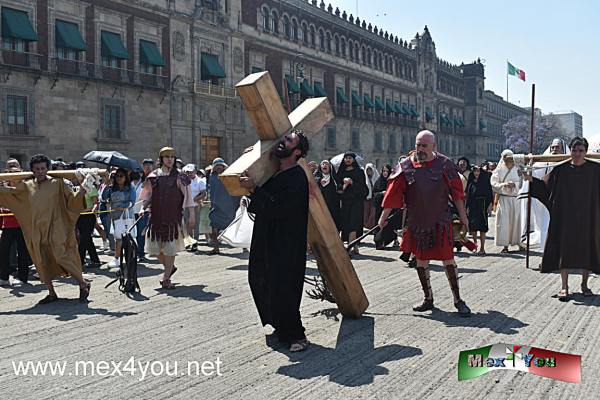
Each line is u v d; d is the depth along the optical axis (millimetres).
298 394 3957
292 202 5023
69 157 30328
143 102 34312
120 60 33219
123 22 33312
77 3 30797
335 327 5789
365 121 60094
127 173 10688
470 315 6207
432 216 6238
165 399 3887
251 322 6023
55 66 29547
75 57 30891
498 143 112562
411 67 72062
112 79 32438
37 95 28859
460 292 7594
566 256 7043
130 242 7852
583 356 4754
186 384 4168
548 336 5355
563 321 5941
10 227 8562
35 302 7230
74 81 30453
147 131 34531
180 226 8109
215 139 39781
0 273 8562
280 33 47375
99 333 5605
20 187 7062
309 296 6723
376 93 63625
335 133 55219
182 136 36875
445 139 82125
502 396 3908
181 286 8242
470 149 89938
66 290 8062
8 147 27562
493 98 109125
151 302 7102
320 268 5934
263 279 5223
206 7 38969
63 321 6129
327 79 54406
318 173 12891
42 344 5230
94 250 10625
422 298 7223
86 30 31391
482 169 12188
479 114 90875
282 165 5203
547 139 106062
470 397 3893
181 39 36906
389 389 4043
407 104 70750
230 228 10750
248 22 43375
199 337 5434
